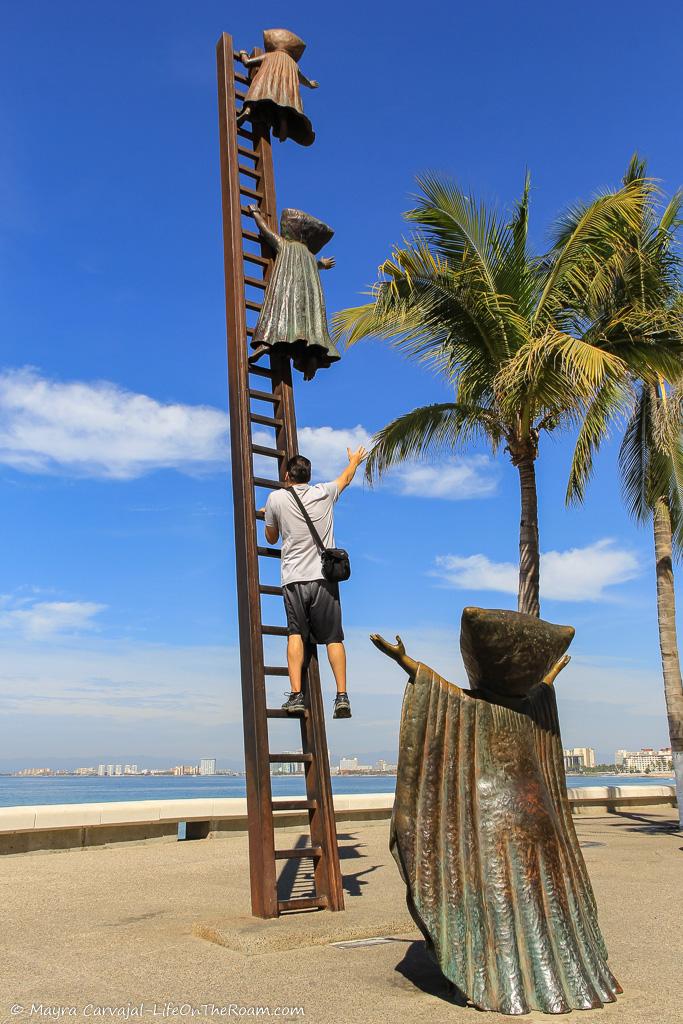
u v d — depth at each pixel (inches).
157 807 438.6
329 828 239.6
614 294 504.1
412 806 156.1
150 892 287.9
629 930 223.0
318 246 295.1
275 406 279.4
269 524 252.5
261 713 235.5
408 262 480.1
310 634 249.1
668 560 614.9
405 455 555.8
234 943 197.6
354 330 488.1
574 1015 142.3
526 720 168.1
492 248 497.4
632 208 469.7
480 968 145.8
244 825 478.0
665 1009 146.4
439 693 164.1
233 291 275.7
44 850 401.4
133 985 165.2
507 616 159.5
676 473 604.7
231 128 293.1
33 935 216.8
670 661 588.7
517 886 151.9
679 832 524.7
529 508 511.8
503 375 455.5
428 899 149.5
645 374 503.2
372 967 177.5
